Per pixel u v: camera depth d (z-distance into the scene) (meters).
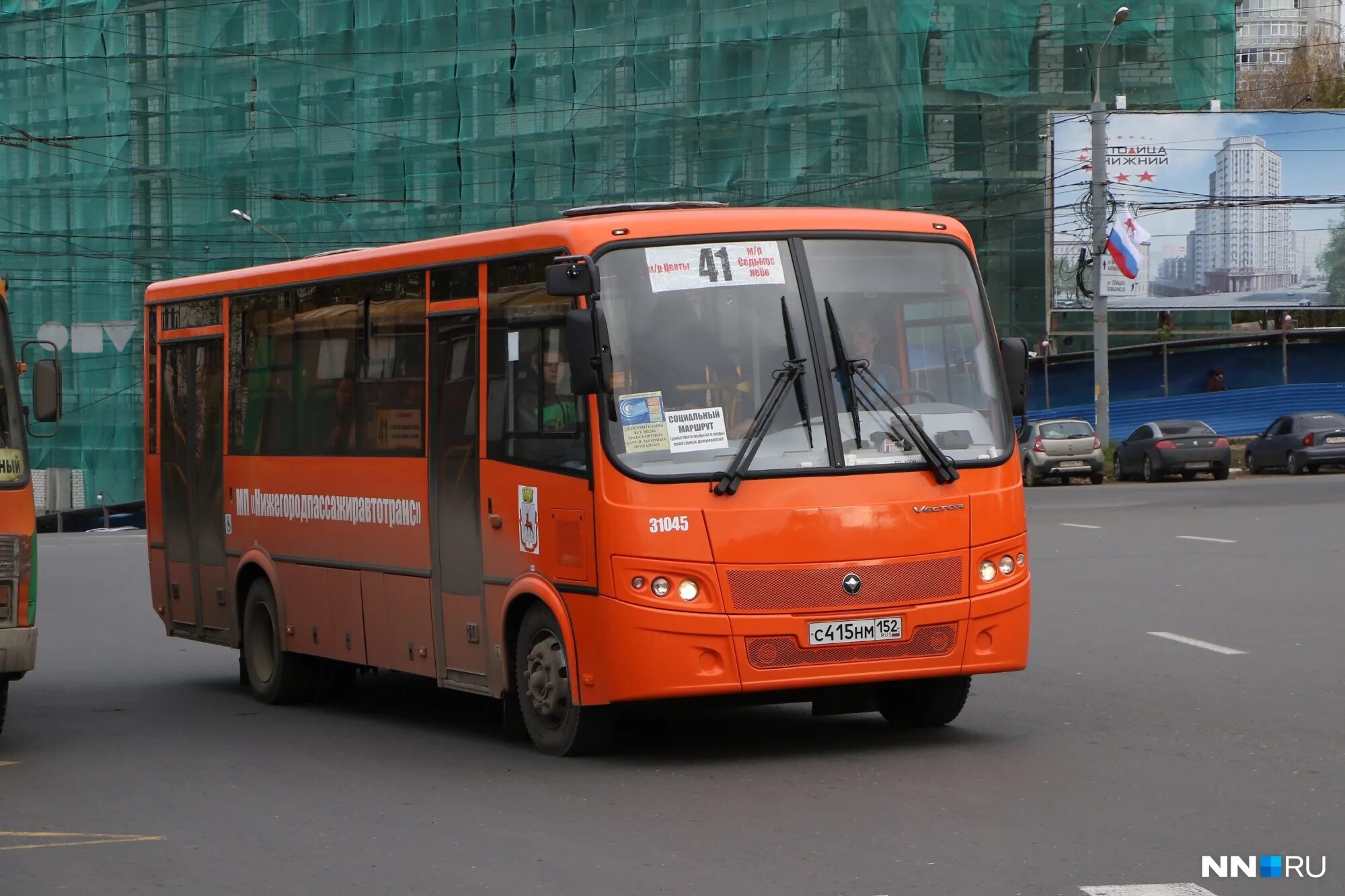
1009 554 9.98
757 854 7.36
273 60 55.47
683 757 10.02
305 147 54.97
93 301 57.00
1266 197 58.09
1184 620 15.97
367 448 12.14
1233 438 58.16
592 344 9.20
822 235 9.96
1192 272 58.38
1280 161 58.00
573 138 53.12
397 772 10.01
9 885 7.39
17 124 58.22
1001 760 9.51
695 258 9.73
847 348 9.80
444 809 8.73
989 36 56.06
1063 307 56.59
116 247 56.50
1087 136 56.19
